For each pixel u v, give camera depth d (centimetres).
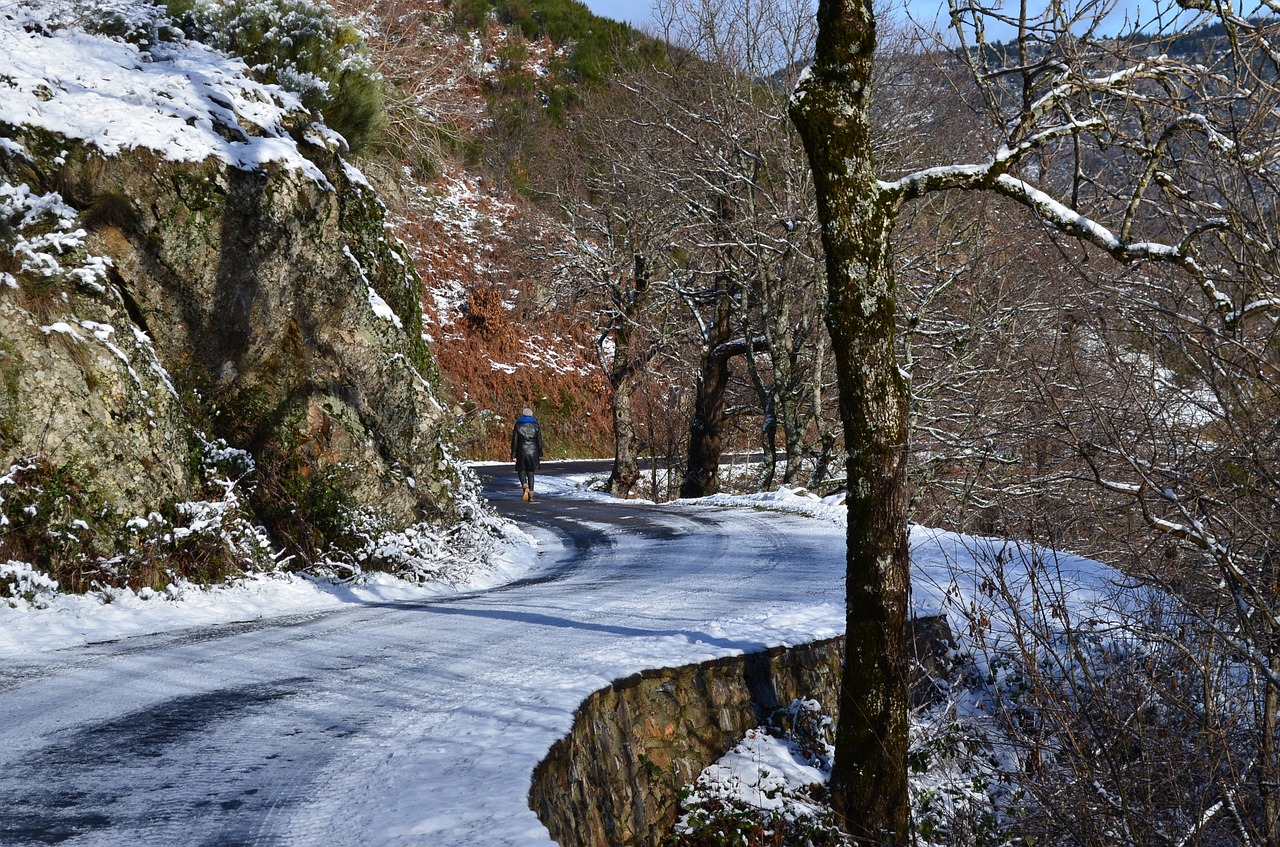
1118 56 631
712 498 2288
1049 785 660
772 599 1016
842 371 577
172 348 1047
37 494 848
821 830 611
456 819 375
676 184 2605
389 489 1209
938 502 1931
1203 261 664
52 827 380
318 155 1254
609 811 556
